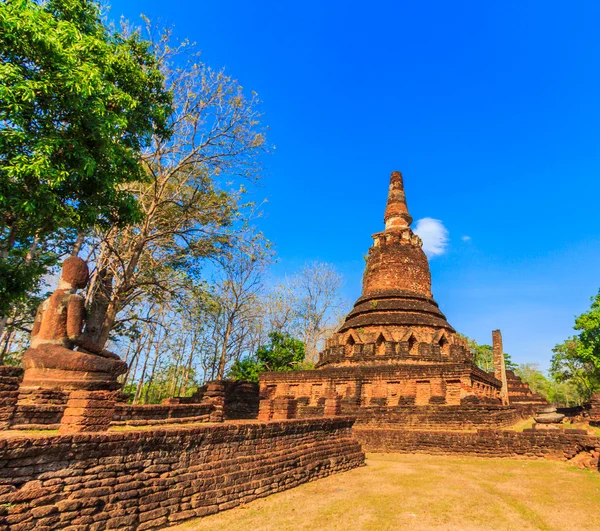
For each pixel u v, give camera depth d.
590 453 16.27
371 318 30.41
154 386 52.91
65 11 13.66
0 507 5.82
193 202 24.03
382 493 11.74
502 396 29.28
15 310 25.27
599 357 34.75
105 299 23.69
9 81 10.16
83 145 12.34
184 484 8.72
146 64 17.52
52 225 13.61
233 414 26.80
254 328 42.50
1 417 8.61
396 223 36.34
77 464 6.93
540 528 8.93
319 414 25.19
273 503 10.34
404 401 23.70
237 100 23.33
